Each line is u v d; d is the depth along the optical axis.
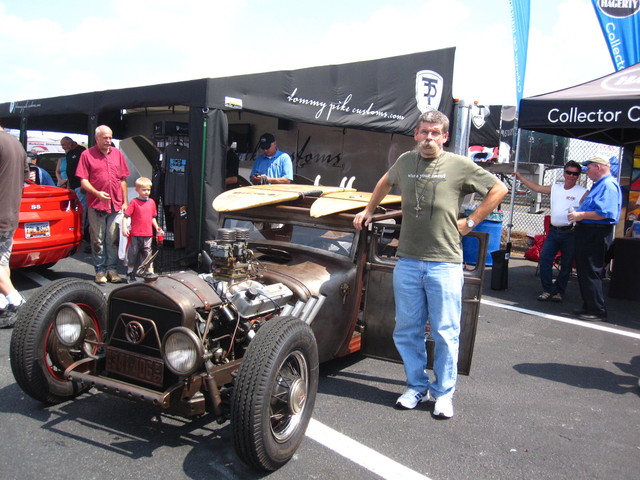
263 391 2.67
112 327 3.11
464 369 3.92
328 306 3.74
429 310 3.61
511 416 3.76
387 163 9.85
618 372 4.73
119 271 7.58
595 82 7.31
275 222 4.41
